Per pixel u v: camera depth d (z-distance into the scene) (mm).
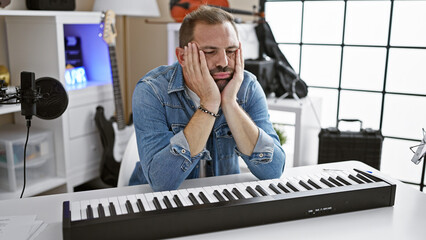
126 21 3320
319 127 2992
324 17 3051
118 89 2797
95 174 2799
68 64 2812
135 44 3379
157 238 979
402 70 2857
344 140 2543
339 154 2564
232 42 1337
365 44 2943
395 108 2934
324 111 3199
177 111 1447
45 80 1370
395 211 1155
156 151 1331
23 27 2500
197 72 1330
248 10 3188
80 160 2674
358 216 1119
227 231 1024
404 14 2771
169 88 1427
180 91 1443
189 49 1331
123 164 1595
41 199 1215
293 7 3150
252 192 1108
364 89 3012
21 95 1307
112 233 945
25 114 1314
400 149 2965
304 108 2619
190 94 1471
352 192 1130
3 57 2602
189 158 1284
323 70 3135
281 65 2896
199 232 1008
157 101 1412
